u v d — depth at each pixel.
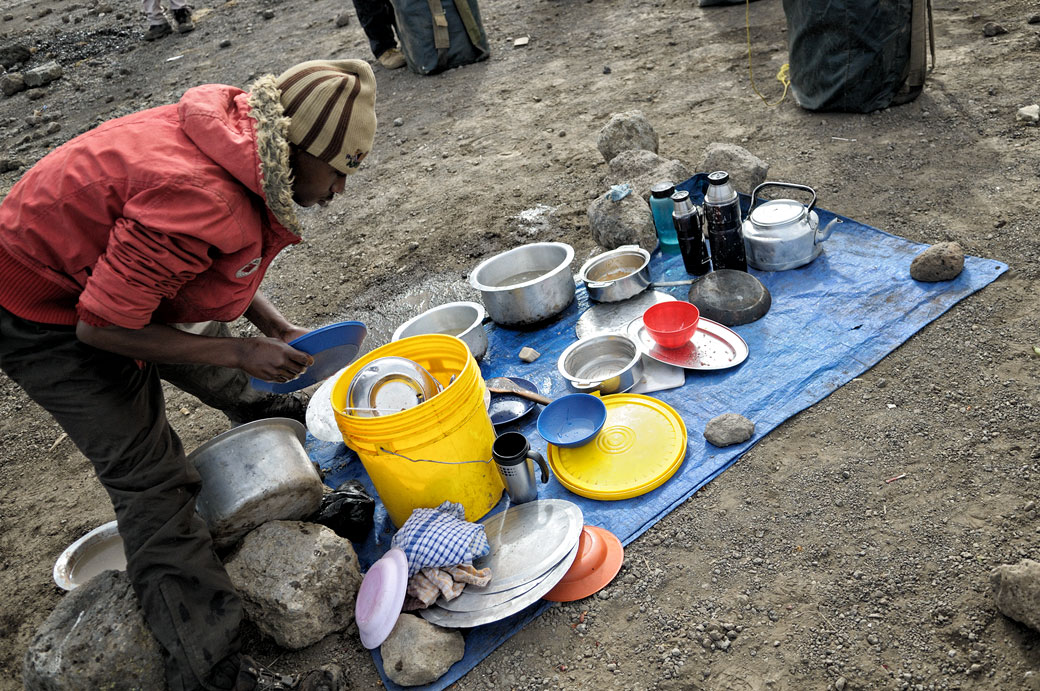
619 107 5.91
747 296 3.52
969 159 4.23
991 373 2.97
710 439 2.98
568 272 3.76
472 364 2.84
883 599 2.33
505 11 8.55
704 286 3.61
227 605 2.41
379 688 2.44
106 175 1.94
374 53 7.89
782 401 3.09
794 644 2.29
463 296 4.31
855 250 3.76
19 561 3.36
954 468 2.67
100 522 3.46
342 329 2.57
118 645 2.31
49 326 2.19
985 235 3.65
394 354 3.04
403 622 2.46
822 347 3.28
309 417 3.43
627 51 6.87
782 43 6.21
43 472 3.92
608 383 3.28
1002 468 2.62
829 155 4.60
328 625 2.58
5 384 4.68
